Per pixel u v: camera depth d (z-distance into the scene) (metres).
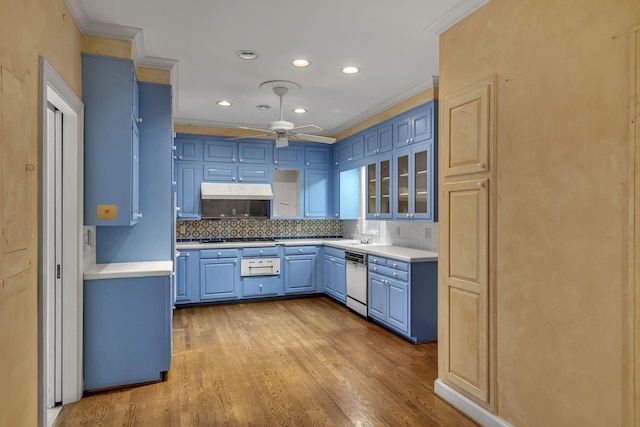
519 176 2.17
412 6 2.55
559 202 1.95
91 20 2.70
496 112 2.32
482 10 2.42
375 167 5.07
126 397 2.78
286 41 3.06
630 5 1.65
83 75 2.78
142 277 2.94
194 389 2.92
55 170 2.66
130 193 2.85
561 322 1.95
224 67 3.58
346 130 5.87
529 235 2.11
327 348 3.81
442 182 2.77
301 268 5.97
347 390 2.92
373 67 3.59
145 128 3.40
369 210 5.23
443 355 2.78
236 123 5.72
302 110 5.02
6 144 1.50
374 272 4.57
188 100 4.60
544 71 2.02
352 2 2.51
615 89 1.70
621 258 1.69
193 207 5.69
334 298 5.82
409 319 3.91
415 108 4.20
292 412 2.60
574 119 1.88
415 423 2.46
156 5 2.53
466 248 2.54
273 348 3.81
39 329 1.88
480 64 2.44
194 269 5.43
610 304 1.73
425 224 4.58
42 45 1.93
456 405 2.64
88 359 2.84
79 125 2.70
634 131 1.63
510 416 2.23
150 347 2.97
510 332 2.23
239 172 5.91
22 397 1.70
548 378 2.01
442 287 2.78
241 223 6.21
